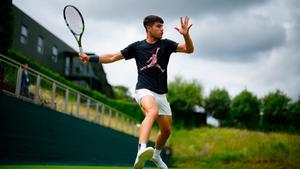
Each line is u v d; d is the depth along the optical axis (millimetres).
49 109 14086
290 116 54125
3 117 11258
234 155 36781
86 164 17578
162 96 5027
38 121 13289
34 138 13023
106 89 52188
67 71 42844
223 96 57250
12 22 16422
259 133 42531
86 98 19219
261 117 55781
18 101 12062
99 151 19234
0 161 11141
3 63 11664
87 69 44406
